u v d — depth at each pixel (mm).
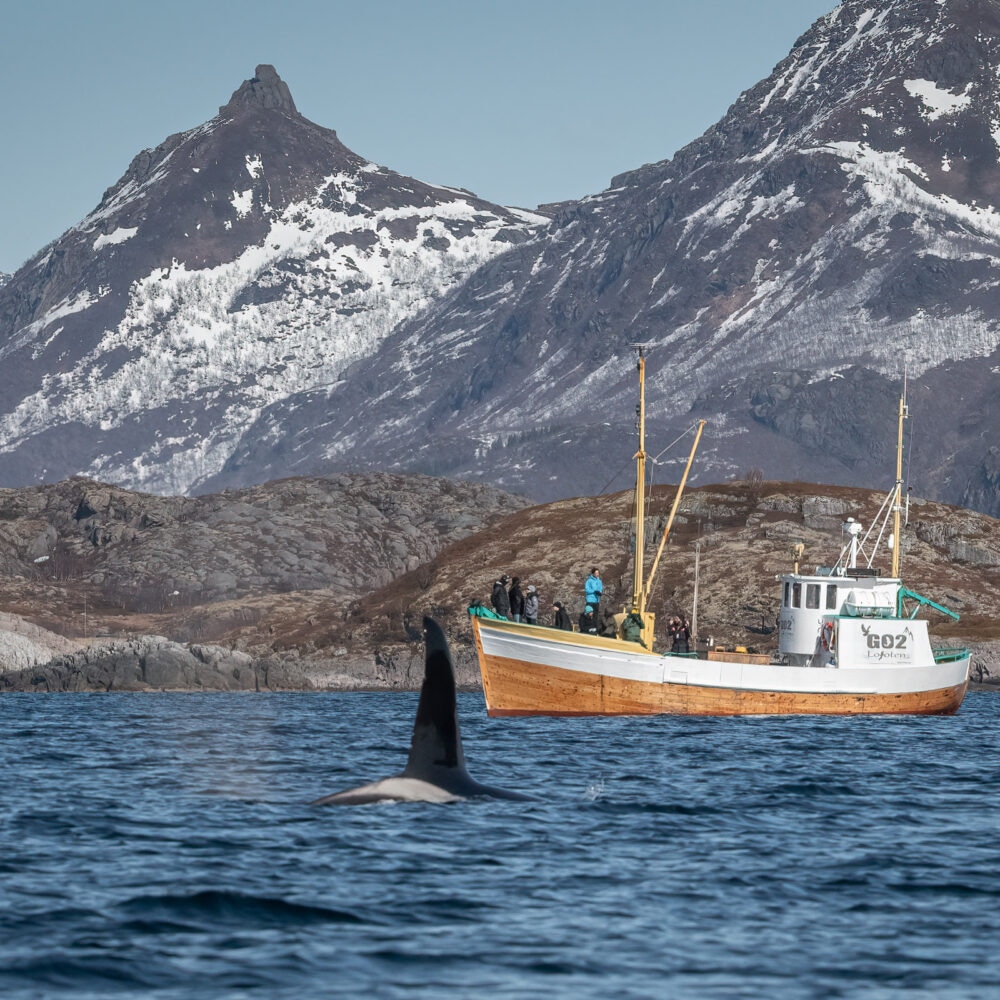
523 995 44875
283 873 66438
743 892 63844
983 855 76812
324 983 46062
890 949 52375
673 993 45406
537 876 66750
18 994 44281
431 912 58188
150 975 46875
